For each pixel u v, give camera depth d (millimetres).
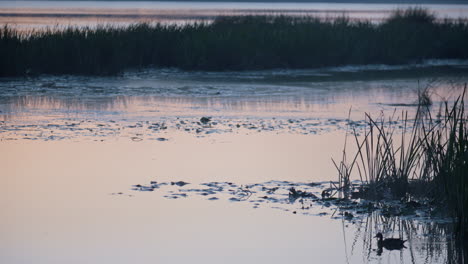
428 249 18766
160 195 23406
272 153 30609
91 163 27938
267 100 47188
